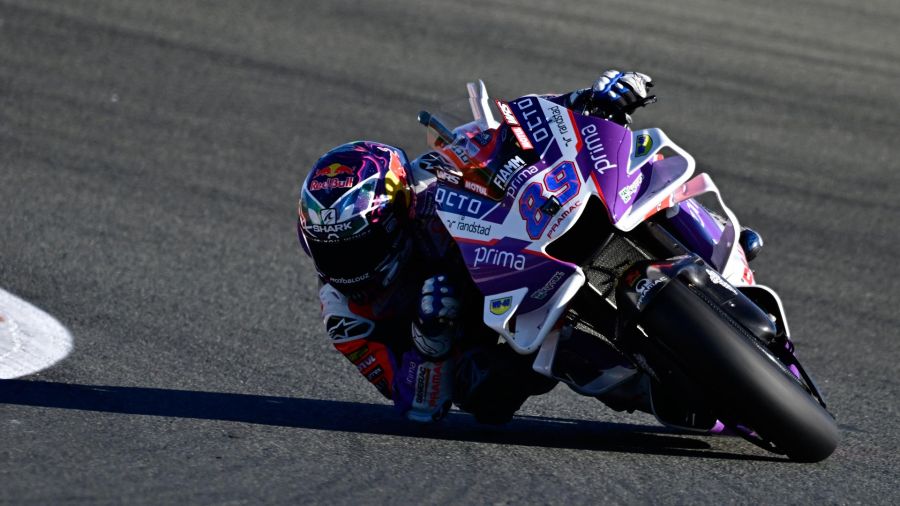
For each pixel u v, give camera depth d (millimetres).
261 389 18016
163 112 36406
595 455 14984
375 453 14852
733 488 13680
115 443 14781
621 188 14094
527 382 15406
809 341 22125
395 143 34875
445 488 13508
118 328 20781
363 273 15281
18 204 28234
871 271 27125
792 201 32250
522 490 13484
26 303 21844
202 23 46469
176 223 27625
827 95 43469
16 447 14398
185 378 18312
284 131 35438
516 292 14078
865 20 56812
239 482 13500
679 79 43844
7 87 37594
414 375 15711
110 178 30625
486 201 14656
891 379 19859
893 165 36188
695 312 13281
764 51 49000
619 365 14656
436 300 15000
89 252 25266
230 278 24266
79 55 41438
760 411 13305
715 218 16062
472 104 15766
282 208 29328
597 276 14586
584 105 15688
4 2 46875
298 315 22250
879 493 13742
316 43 45094
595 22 51219
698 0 58062
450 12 50875
